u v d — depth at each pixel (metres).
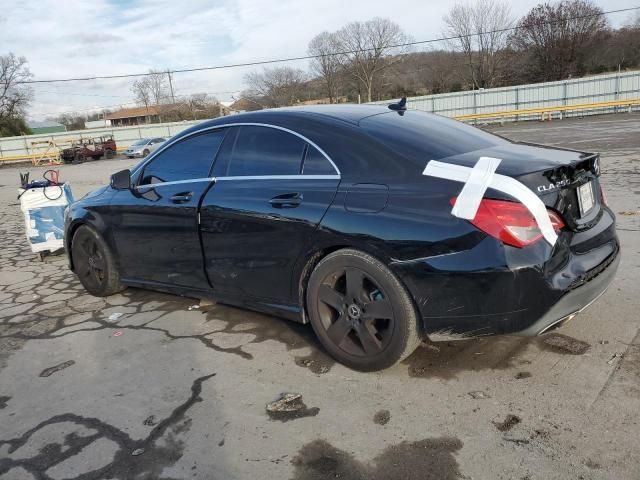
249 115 3.59
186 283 3.88
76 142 38.38
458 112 35.03
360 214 2.79
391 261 2.68
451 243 2.53
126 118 93.69
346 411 2.65
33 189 6.29
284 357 3.28
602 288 2.81
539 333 2.60
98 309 4.43
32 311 4.51
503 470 2.15
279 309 3.35
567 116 31.53
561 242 2.61
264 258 3.27
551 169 2.60
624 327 3.29
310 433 2.50
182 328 3.87
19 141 42.09
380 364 2.90
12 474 2.36
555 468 2.14
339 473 2.22
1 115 59.88
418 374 2.94
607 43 52.31
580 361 2.94
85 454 2.46
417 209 2.64
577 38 50.62
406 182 2.74
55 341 3.81
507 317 2.51
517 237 2.45
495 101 33.84
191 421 2.67
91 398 2.96
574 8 50.62
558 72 52.03
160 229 3.89
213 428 2.59
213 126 3.76
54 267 6.07
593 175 2.99
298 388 2.90
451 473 2.16
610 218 3.17
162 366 3.29
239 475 2.25
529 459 2.20
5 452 2.52
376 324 2.92
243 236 3.34
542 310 2.51
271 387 2.94
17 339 3.91
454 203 2.55
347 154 3.00
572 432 2.35
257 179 3.35
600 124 22.56
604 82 30.80
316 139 3.14
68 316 4.32
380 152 2.91
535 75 54.09
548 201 2.57
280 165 3.27
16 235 8.45
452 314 2.60
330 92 65.44
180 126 43.91
